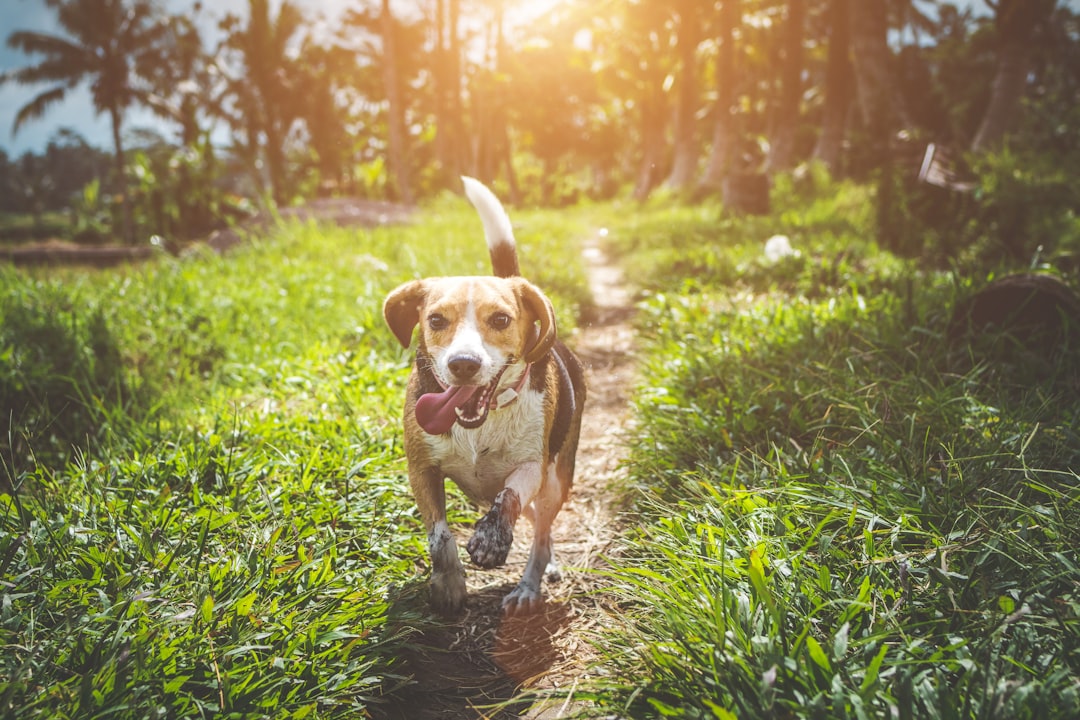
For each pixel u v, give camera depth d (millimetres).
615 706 2023
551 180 44094
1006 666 1829
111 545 2586
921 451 3090
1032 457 2887
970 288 4703
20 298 5875
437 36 30172
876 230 10414
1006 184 9305
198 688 2039
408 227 13820
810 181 16781
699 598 2279
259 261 9070
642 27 27172
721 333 5145
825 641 2037
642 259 10742
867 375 3875
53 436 4230
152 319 6078
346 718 2150
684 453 3723
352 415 4172
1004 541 2283
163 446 3605
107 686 1894
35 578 2383
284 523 2924
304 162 37719
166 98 31625
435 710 2344
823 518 2684
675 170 26984
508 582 3154
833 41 19453
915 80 24703
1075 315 4066
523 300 2732
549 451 2855
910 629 2084
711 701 1858
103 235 35156
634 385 5203
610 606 2840
